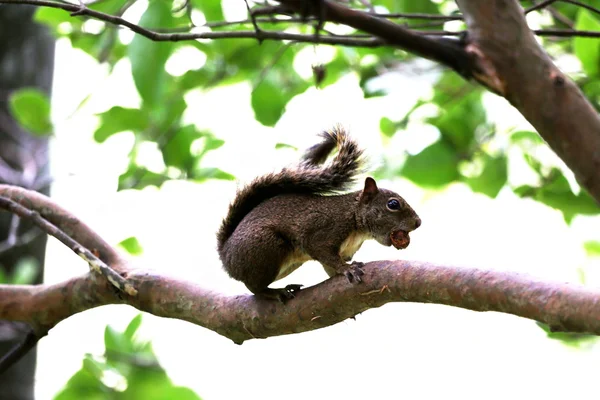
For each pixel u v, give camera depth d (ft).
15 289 26.18
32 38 46.34
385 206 26.61
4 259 42.68
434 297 18.39
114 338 38.34
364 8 36.32
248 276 25.30
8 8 45.80
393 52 40.40
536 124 16.17
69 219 26.25
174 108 41.11
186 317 24.11
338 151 27.09
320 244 25.63
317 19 16.58
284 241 25.76
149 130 40.96
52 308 25.81
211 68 42.04
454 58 16.43
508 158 41.16
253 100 41.57
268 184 27.27
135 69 29.63
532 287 16.49
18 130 44.16
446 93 40.40
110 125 40.45
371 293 19.70
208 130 44.91
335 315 20.97
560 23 36.11
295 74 44.32
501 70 16.24
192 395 37.47
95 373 37.09
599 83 34.09
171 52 29.73
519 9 16.46
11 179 41.96
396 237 26.58
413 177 39.42
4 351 41.65
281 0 16.06
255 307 22.43
